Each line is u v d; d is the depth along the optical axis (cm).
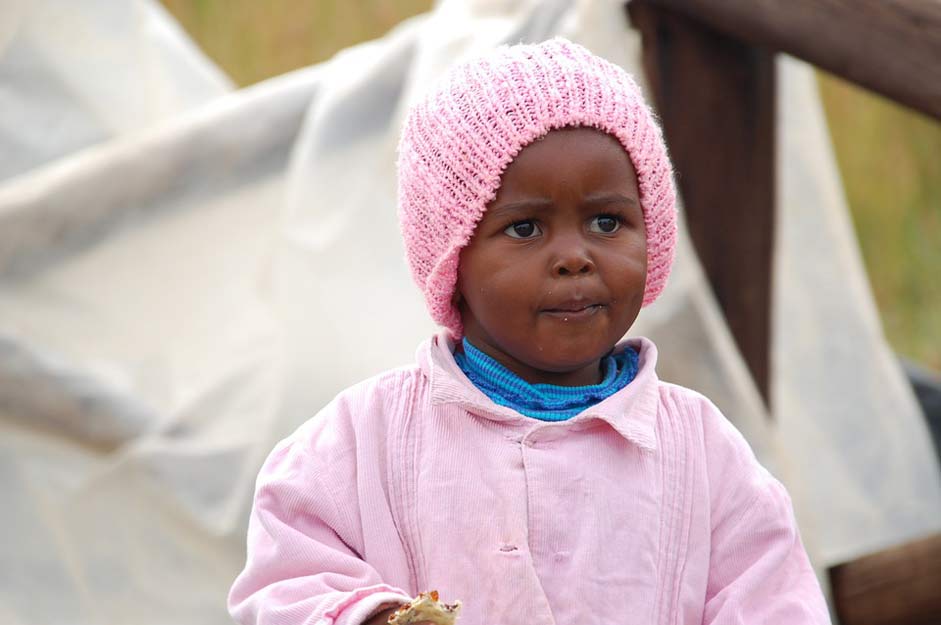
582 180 533
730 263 1059
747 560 557
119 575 970
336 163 1046
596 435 552
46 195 1020
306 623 512
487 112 544
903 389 1336
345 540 545
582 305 532
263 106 1073
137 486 976
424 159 560
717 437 575
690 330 1021
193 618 967
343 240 1023
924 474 1296
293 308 1004
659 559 543
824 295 1294
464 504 536
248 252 1043
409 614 470
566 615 523
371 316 1003
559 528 532
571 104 539
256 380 1002
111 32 1211
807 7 966
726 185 1050
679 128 1039
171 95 1209
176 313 1023
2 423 981
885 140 2170
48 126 1162
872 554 1073
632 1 1024
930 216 2134
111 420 980
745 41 1008
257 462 978
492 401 552
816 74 2161
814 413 1268
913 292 2092
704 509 557
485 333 568
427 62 1035
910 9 935
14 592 958
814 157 1291
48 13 1184
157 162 1045
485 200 541
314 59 1919
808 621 545
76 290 1014
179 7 1952
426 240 564
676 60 1035
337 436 560
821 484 1246
